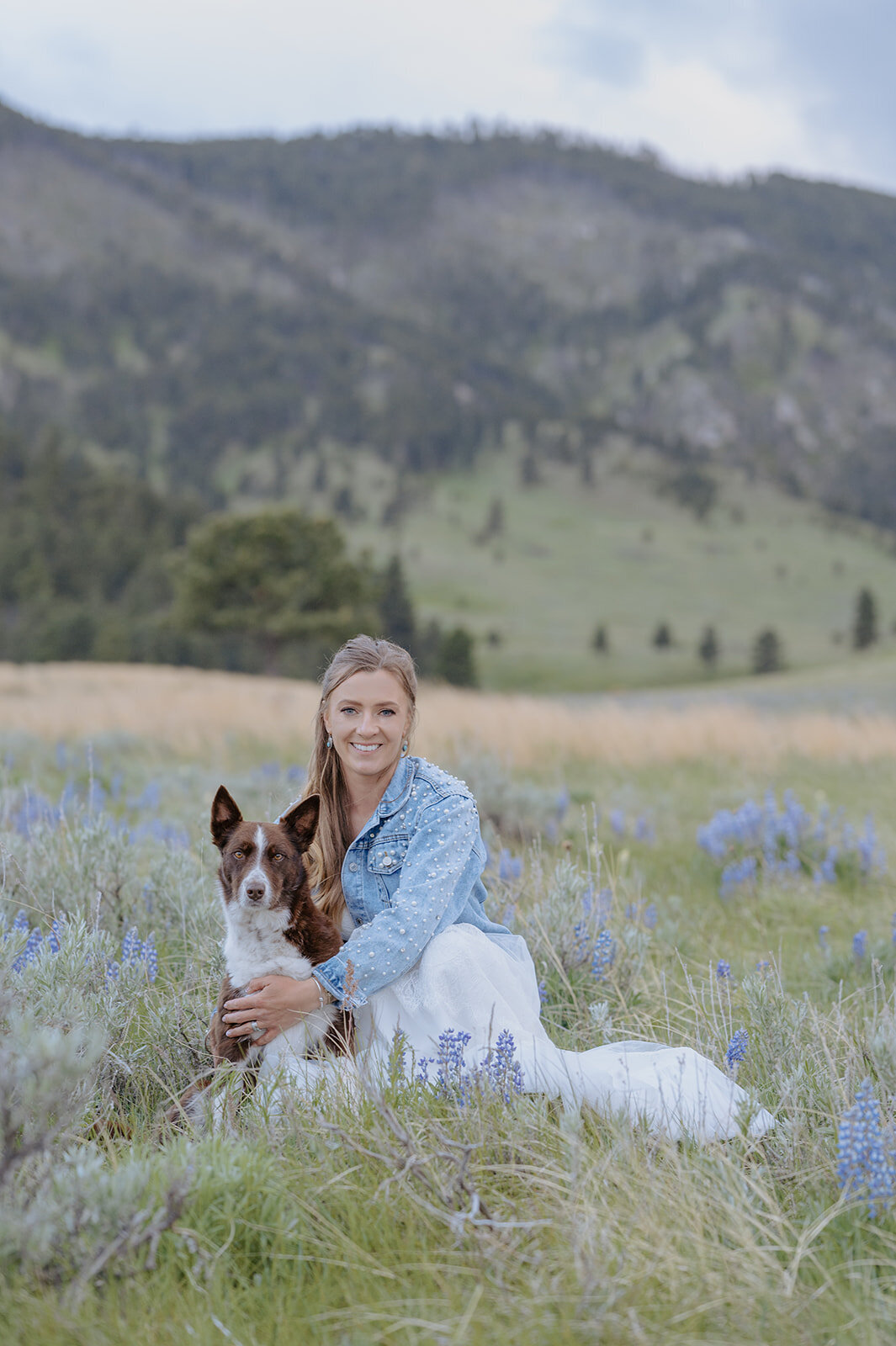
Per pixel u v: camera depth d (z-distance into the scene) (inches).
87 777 418.0
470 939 138.3
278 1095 124.4
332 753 156.0
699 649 6299.2
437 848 142.3
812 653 6496.1
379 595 3351.4
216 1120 117.6
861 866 295.3
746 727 663.8
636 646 6520.7
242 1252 97.0
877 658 3238.2
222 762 549.3
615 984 178.1
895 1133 115.6
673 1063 131.0
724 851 301.3
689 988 168.2
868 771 544.1
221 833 144.4
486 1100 119.7
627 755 581.0
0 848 200.8
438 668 4397.1
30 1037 99.7
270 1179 103.0
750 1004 152.3
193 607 3134.8
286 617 3041.3
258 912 133.6
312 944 138.0
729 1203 103.6
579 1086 125.1
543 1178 107.7
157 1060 142.6
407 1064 135.6
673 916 247.9
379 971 134.3
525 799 347.6
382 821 146.9
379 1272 93.7
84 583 5718.5
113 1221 94.4
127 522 6446.9
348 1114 117.6
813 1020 145.8
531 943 186.7
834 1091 125.5
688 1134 118.9
